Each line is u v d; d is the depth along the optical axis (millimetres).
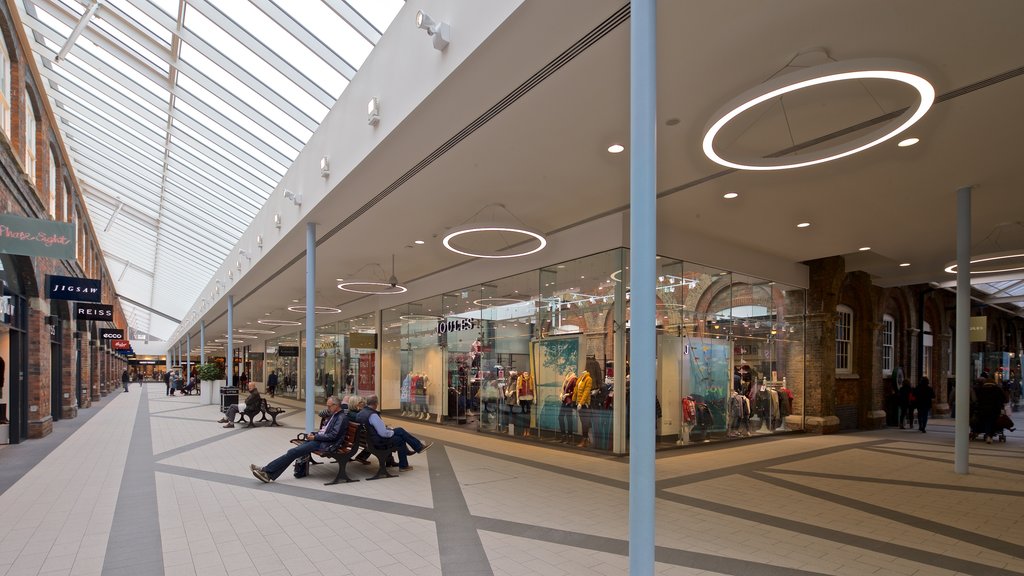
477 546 5039
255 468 7602
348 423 7875
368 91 7062
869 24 4359
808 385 14211
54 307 16281
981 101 5559
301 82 8742
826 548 5074
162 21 8297
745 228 10672
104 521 5848
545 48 4617
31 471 8648
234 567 4543
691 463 9359
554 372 11523
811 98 5566
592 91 5383
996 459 10180
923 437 13461
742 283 12656
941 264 13844
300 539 5242
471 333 14430
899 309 18094
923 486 7688
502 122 6082
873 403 15547
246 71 9062
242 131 11086
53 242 8305
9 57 10086
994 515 6234
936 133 6305
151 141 13766
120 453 10406
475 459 9648
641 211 3367
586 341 10711
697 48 4695
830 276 13945
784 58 4871
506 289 13133
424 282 16969
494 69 4961
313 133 9750
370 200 8930
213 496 6910
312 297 10266
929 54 4781
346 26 7340
